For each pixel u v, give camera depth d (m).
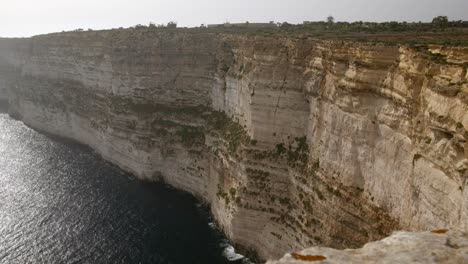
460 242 11.37
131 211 55.69
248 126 47.41
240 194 45.53
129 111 69.94
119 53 72.38
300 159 41.66
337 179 35.81
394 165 29.73
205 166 58.44
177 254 45.16
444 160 24.00
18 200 59.91
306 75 41.34
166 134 65.31
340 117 35.22
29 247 47.25
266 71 44.22
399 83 29.17
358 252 10.98
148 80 69.00
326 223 36.22
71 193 62.12
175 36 68.25
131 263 43.69
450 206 23.34
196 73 64.62
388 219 30.31
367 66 32.03
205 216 54.12
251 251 45.09
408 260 10.50
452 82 23.59
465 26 57.28
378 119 31.48
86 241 48.25
